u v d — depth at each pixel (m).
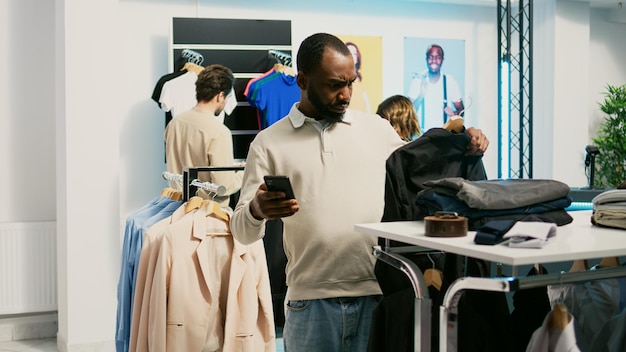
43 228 4.81
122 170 5.31
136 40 5.35
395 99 3.63
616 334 1.65
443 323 1.44
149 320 2.49
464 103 6.39
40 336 4.92
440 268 1.93
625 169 6.69
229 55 5.25
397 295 1.72
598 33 7.10
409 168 1.87
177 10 5.45
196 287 2.48
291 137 1.97
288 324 2.01
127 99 5.32
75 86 4.20
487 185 1.64
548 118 6.55
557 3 6.46
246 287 2.55
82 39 4.21
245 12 5.66
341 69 1.87
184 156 4.00
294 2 5.81
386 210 1.87
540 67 6.64
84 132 4.23
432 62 6.25
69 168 4.20
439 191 1.64
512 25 6.56
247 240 1.86
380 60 5.89
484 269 1.81
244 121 5.31
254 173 1.94
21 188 4.95
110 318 4.31
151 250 2.58
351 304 1.92
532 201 1.59
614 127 6.71
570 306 1.92
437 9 6.33
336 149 1.96
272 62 5.34
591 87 7.10
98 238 4.28
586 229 1.57
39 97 4.98
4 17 4.88
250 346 2.52
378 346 1.74
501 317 1.70
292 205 1.62
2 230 4.71
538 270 1.75
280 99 5.27
